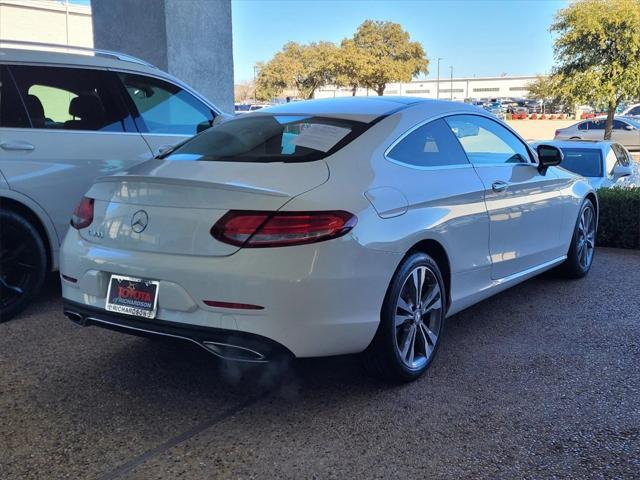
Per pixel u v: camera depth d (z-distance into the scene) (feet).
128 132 17.56
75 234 11.81
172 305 10.26
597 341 14.46
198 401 11.50
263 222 9.86
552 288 19.01
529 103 246.88
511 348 14.06
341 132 12.10
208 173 10.96
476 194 13.62
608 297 17.99
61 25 123.13
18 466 9.37
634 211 24.88
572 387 12.01
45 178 15.74
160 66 29.37
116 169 17.03
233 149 12.23
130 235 10.80
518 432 10.32
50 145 15.93
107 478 9.08
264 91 182.80
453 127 14.19
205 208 10.20
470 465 9.39
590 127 79.66
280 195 10.04
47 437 10.20
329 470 9.29
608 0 54.08
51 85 16.43
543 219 16.74
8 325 15.31
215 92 31.81
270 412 11.07
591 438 10.12
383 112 13.06
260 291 9.73
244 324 9.84
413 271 11.71
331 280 10.00
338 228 10.11
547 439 10.10
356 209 10.53
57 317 15.94
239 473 9.22
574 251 19.16
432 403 11.37
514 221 15.19
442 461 9.50
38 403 11.35
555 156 16.83
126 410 11.14
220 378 12.49
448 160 13.56
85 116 16.89
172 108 19.01
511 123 141.18
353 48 161.27
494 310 16.88
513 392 11.80
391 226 11.03
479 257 13.87
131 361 13.28
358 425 10.59
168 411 11.11
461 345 14.26
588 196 20.07
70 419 10.80
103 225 11.25
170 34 29.07
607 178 30.86
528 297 18.06
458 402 11.40
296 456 9.66
